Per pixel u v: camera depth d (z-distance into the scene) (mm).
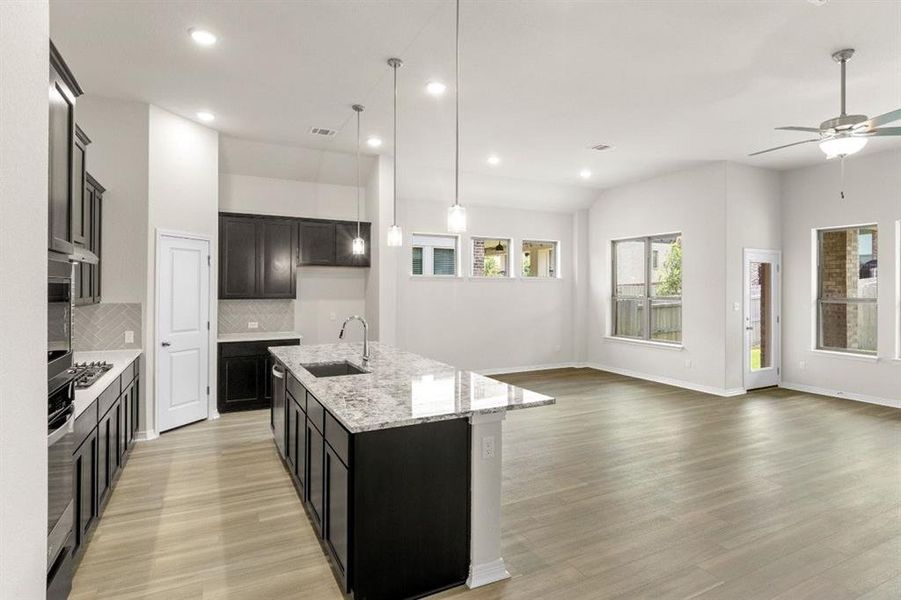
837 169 6414
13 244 880
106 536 2799
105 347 4363
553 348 8633
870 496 3363
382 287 6297
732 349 6555
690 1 2912
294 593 2293
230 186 6117
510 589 2348
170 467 3863
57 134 2002
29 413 957
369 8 2994
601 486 3553
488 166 6789
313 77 3955
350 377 3111
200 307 5113
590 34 3279
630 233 7906
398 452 2236
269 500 3279
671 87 4145
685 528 2926
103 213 4312
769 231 6883
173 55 3584
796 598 2264
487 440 2410
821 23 3131
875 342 6160
